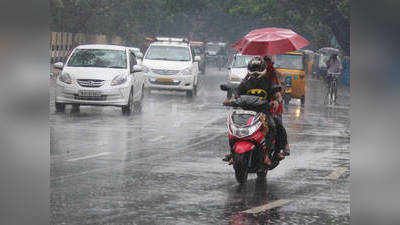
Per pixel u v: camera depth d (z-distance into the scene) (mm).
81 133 24781
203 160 18953
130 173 16484
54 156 18938
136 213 12047
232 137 15352
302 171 17453
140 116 32094
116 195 13688
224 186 15039
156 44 49469
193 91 49781
